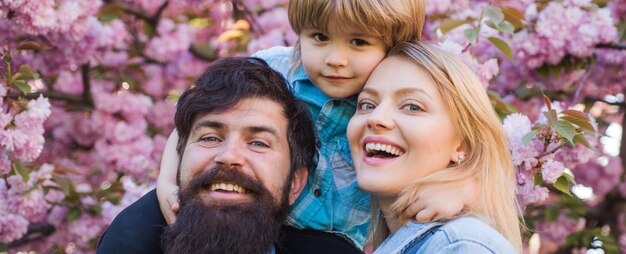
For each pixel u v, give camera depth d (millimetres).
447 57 2590
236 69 2672
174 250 2574
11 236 4340
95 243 4809
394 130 2508
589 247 5133
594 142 3674
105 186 5051
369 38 2605
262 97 2656
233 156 2568
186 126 2672
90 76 5203
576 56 4375
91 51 4660
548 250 5242
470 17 3889
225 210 2562
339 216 2814
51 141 5234
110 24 4812
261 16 5289
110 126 5168
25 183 4203
